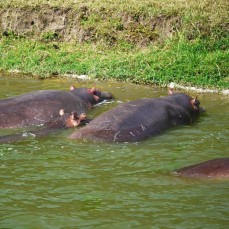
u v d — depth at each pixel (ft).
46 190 64.13
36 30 142.72
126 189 64.39
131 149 78.84
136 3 139.23
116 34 134.10
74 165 72.08
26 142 81.10
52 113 94.07
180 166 71.82
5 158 74.33
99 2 142.61
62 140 82.17
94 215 57.93
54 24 141.49
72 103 98.58
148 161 73.77
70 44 136.98
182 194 62.75
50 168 70.95
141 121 86.38
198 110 96.99
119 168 71.15
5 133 87.20
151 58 121.90
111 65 122.62
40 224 56.13
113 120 85.56
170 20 131.03
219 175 66.44
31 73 124.88
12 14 145.79
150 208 59.47
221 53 119.55
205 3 134.31
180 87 112.27
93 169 70.74
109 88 113.39
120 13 136.67
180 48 122.42
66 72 123.75
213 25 126.31
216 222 56.29
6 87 114.32
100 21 137.39
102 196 62.49
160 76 116.26
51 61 128.67
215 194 62.69
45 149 78.18
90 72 121.70
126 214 58.13
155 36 130.93
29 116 92.17
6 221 56.75
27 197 62.18
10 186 65.10
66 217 57.52
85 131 83.71
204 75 114.93
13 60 131.44
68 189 64.39
